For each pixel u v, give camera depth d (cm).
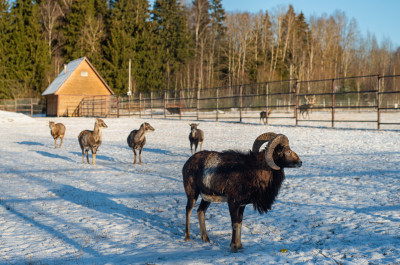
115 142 2253
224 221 727
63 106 5350
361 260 498
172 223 730
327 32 8325
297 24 9131
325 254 529
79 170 1348
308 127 2600
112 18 8031
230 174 571
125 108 5831
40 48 7075
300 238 609
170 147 1919
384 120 3422
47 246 621
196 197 632
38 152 1870
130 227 712
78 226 727
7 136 2711
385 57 9106
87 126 3375
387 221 661
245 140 2052
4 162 1562
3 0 6938
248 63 8000
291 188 962
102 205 877
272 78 7244
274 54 8238
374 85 6969
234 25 8162
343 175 1081
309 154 1520
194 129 1650
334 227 651
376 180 994
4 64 6844
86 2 7812
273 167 543
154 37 8350
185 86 8131
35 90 7075
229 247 585
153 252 570
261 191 569
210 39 8638
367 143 1769
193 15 9131
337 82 7400
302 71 7375
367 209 743
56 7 8175
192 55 8638
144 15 8719
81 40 7512
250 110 5894
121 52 7388
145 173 1252
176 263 517
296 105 2719
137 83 7669
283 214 745
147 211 816
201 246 598
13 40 6900
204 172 601
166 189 1008
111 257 561
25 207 873
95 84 5562
